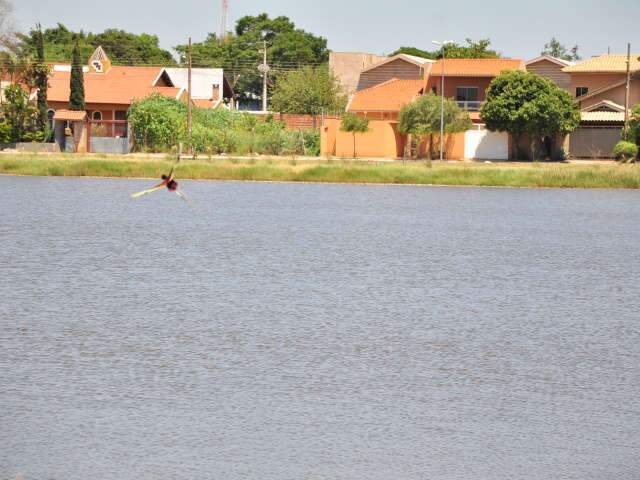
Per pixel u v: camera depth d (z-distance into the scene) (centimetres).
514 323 7475
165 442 4825
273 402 5406
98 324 7119
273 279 9194
